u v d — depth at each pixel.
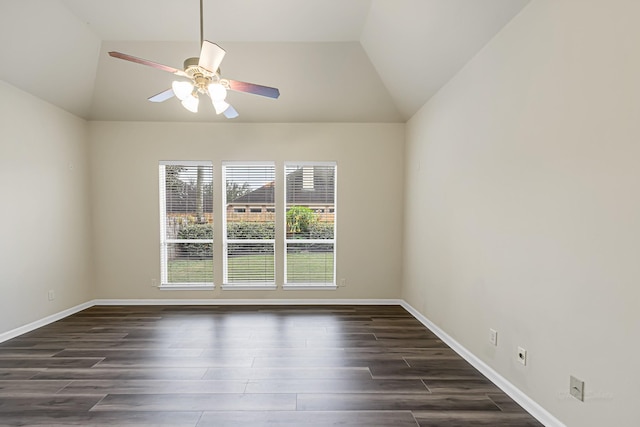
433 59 2.85
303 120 4.25
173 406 2.00
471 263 2.58
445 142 3.02
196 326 3.44
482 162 2.41
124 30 3.11
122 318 3.71
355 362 2.61
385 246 4.37
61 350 2.83
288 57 3.47
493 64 2.26
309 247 4.43
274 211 4.36
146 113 4.10
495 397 2.11
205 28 3.09
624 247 1.36
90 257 4.21
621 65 1.36
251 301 4.33
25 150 3.23
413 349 2.88
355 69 3.62
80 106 3.86
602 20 1.44
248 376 2.38
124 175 4.23
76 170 3.96
